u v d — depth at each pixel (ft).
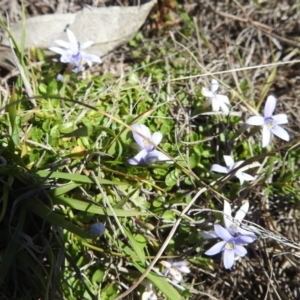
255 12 0.67
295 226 0.53
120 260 0.47
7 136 0.45
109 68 0.60
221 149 0.53
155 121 0.52
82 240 0.46
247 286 0.52
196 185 0.50
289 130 0.58
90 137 0.49
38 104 0.49
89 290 0.43
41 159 0.46
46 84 0.54
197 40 0.64
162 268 0.48
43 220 0.45
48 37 0.57
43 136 0.48
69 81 0.54
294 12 0.68
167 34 0.64
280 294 0.50
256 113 0.54
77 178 0.43
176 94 0.53
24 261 0.43
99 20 0.58
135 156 0.45
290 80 0.62
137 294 0.47
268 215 0.52
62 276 0.44
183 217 0.47
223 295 0.51
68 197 0.46
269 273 0.51
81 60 0.52
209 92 0.51
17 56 0.53
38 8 0.62
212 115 0.54
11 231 0.44
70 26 0.57
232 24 0.67
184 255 0.47
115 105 0.52
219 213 0.46
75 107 0.50
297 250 0.50
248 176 0.48
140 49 0.62
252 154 0.52
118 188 0.47
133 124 0.48
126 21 0.60
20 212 0.43
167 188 0.49
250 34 0.66
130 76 0.56
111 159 0.48
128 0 0.64
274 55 0.65
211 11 0.67
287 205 0.53
